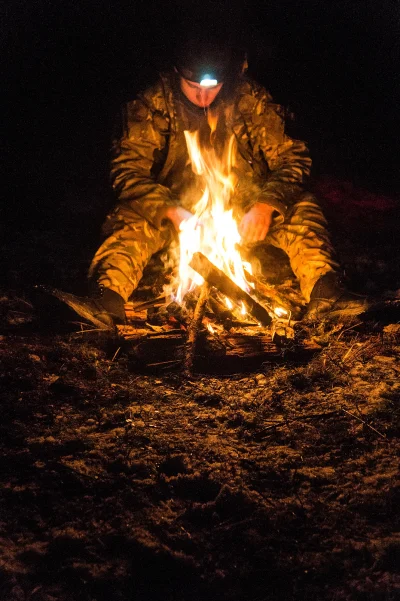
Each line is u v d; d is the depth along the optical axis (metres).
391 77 10.54
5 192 7.70
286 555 2.60
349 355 4.12
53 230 6.74
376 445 3.26
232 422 3.47
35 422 3.43
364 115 9.84
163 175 5.75
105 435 3.34
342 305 4.63
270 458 3.16
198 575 2.52
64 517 2.78
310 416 3.50
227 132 5.70
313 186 7.88
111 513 2.81
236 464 3.11
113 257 5.03
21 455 3.13
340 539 2.66
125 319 4.70
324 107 9.85
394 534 2.69
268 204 5.26
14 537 2.68
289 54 10.62
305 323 4.59
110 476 3.02
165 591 2.45
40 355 4.09
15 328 4.45
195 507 2.83
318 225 5.23
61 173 8.27
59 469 3.05
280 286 5.38
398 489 2.91
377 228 6.87
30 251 6.13
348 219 7.06
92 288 4.81
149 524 2.75
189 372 3.96
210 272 4.64
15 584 2.45
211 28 5.28
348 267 5.80
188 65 5.27
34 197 7.58
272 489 2.95
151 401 3.68
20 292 5.04
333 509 2.82
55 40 10.71
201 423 3.46
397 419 3.46
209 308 4.81
